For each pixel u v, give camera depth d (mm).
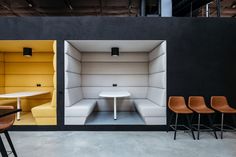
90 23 4230
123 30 4234
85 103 4703
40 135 3816
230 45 4285
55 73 4168
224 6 7309
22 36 4199
